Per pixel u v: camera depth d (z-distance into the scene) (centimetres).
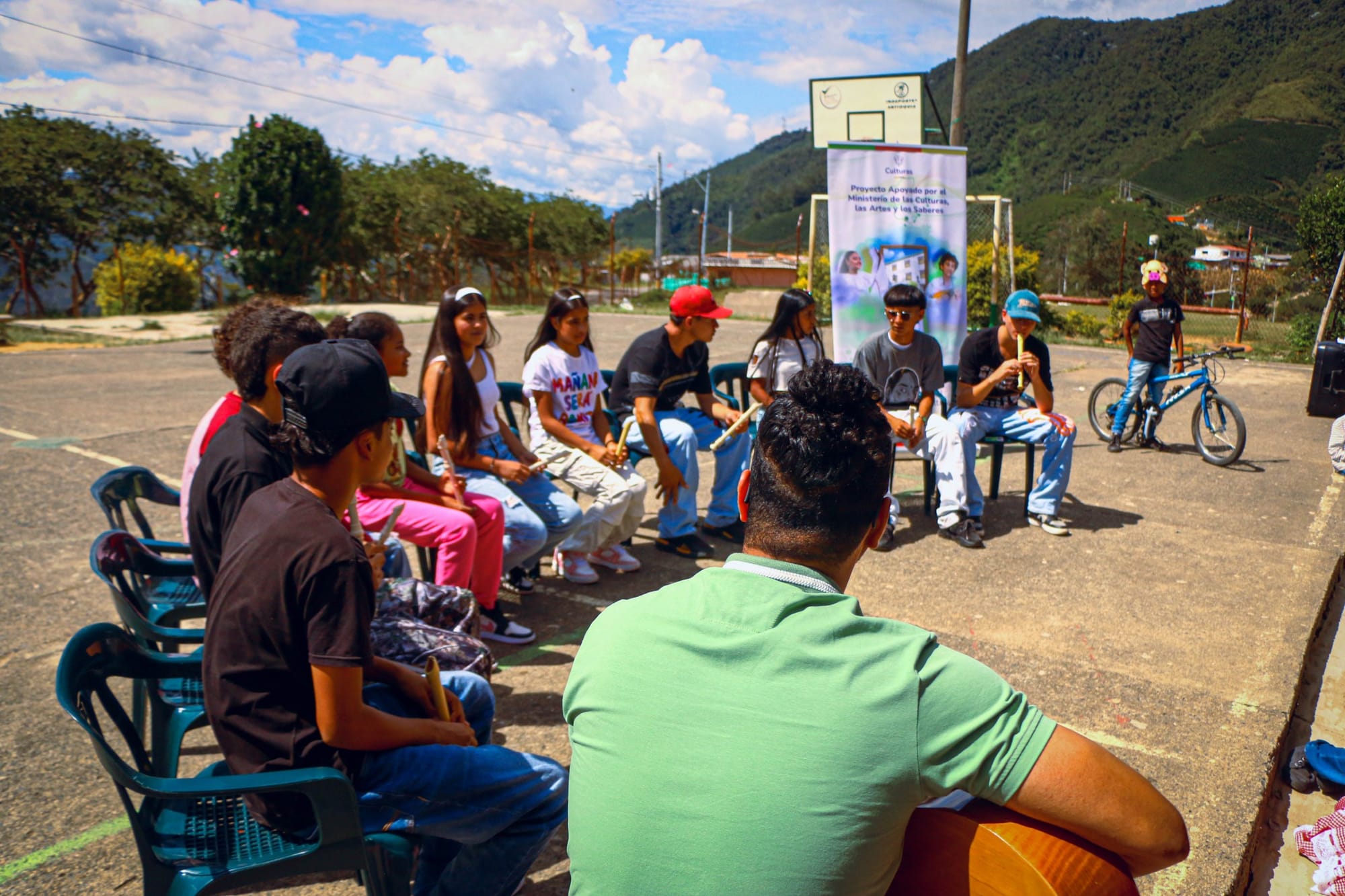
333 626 182
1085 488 646
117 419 869
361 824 190
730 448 527
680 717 121
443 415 402
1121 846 119
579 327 462
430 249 3247
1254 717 331
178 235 3088
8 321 1599
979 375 567
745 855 114
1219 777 294
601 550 483
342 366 193
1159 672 365
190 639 248
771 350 519
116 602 244
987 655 380
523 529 415
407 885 197
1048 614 422
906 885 123
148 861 184
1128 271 4953
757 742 116
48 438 781
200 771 300
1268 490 640
